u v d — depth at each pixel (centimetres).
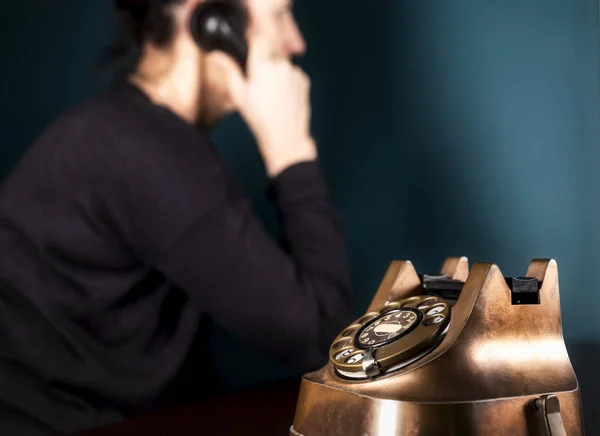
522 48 122
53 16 107
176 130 111
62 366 106
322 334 117
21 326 105
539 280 86
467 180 122
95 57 108
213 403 110
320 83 118
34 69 106
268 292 114
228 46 113
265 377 114
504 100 122
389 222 121
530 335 85
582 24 121
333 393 85
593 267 121
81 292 107
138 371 108
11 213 105
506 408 81
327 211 117
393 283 93
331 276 117
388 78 121
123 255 108
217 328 112
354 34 120
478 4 123
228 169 113
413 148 122
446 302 87
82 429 106
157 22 111
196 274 111
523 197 122
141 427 104
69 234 106
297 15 117
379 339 86
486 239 122
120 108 109
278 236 115
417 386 82
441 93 123
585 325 120
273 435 99
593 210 121
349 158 119
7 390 104
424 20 122
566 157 121
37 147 106
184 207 111
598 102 121
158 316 110
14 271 105
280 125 116
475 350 83
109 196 108
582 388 119
